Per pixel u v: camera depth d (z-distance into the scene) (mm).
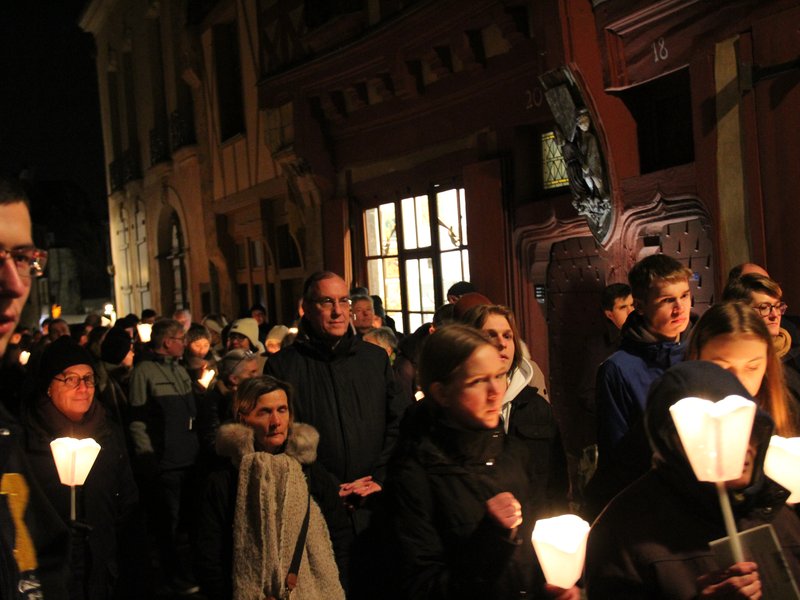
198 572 3365
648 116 6250
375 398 3967
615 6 5836
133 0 21156
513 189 7871
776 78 4805
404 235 9906
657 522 1926
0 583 1506
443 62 8461
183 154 17797
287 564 3316
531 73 7410
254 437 3445
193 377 6855
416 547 2328
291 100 11227
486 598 2244
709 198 5301
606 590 1950
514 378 2961
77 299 43125
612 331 4789
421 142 9281
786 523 2045
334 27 9852
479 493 2340
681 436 1672
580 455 7273
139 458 5883
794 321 3822
